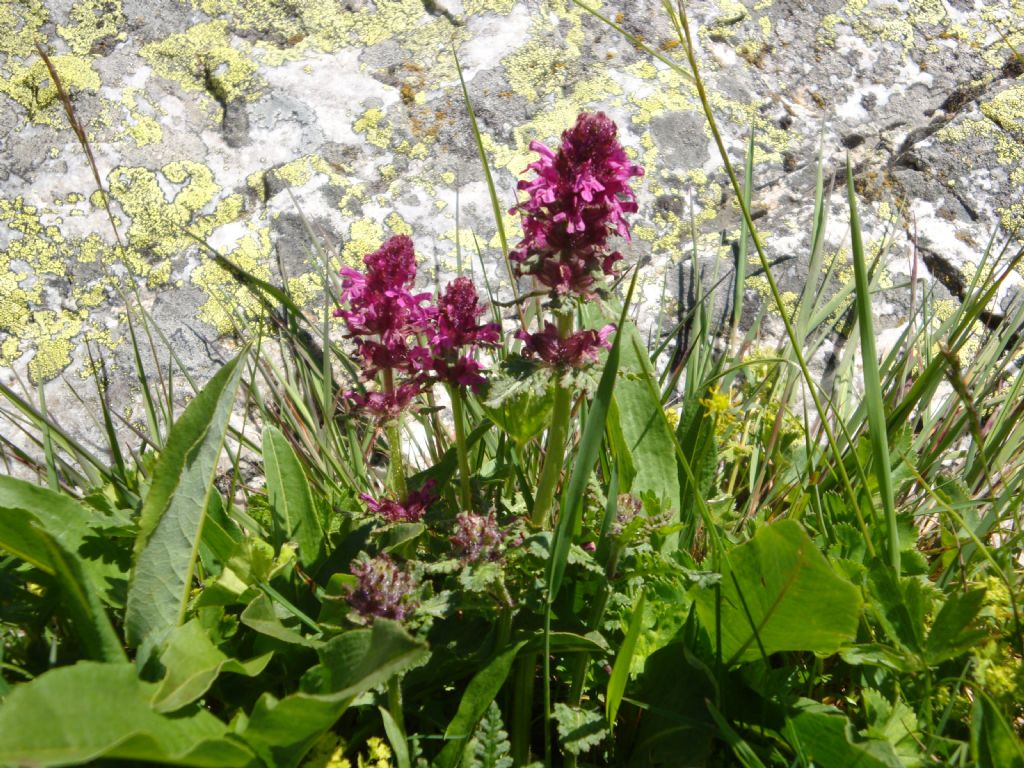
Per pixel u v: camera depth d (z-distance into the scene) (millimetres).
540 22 579
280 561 332
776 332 500
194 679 267
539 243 314
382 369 335
